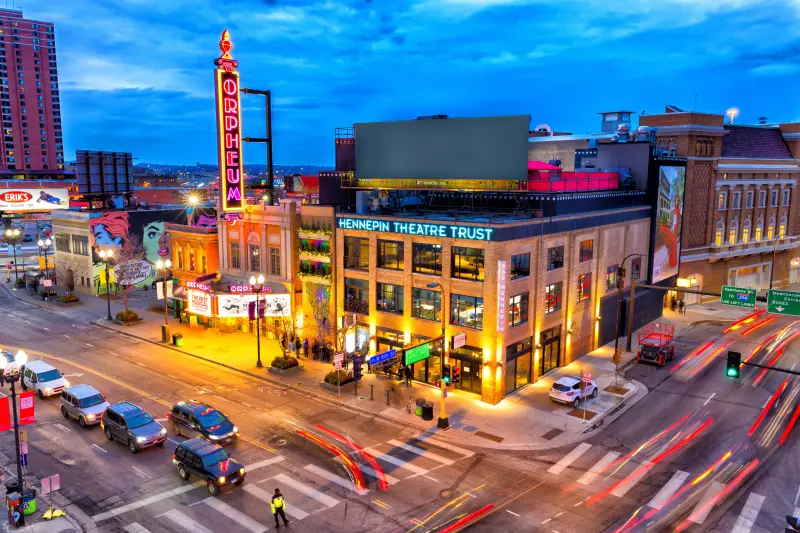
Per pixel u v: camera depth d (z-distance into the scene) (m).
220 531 24.58
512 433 34.31
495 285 37.84
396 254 43.28
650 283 57.53
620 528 24.73
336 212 46.84
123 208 78.38
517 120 42.22
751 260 72.31
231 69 51.06
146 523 25.16
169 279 72.62
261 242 52.72
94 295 73.06
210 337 54.66
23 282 79.94
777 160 72.38
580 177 51.34
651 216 56.62
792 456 31.12
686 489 27.91
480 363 39.59
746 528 24.58
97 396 36.53
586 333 48.97
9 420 26.14
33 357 48.50
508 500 27.02
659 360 46.28
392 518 25.55
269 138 56.47
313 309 49.41
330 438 33.75
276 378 43.56
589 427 35.16
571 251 45.31
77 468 30.22
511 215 42.97
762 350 50.34
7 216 119.56
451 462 30.81
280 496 24.70
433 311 41.78
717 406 38.25
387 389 40.94
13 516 24.75
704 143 64.81
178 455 29.20
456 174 45.34
